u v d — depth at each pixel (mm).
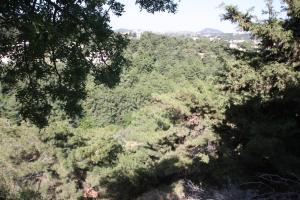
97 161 29016
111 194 30359
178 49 99750
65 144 28516
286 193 6547
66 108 10711
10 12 7840
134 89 84438
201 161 19516
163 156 25281
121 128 76062
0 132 27094
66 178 28469
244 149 9469
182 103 22703
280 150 8281
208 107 20797
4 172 21000
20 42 8766
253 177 8742
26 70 9547
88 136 30156
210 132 20484
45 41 8164
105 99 80375
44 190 26031
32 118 10523
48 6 8438
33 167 26000
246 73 12711
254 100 11109
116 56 10438
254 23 12438
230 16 12719
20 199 15180
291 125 9031
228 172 10039
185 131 23297
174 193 22234
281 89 10680
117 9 9586
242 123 10672
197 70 83625
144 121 32938
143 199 24750
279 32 11641
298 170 7770
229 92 13648
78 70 10000
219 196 7348
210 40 103500
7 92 10656
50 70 9836
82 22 9188
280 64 11539
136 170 28047
